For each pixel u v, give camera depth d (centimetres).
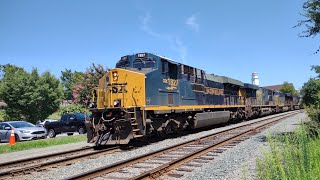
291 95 6034
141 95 1348
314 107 1806
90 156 1118
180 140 1510
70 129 2422
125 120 1270
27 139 2006
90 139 1363
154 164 934
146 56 1498
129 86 1380
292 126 2075
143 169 866
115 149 1277
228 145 1289
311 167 471
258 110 3509
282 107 5047
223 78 2509
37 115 3981
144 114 1326
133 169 868
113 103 1399
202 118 1944
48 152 1331
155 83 1441
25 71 4128
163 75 1524
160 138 1593
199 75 2003
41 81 4053
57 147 1489
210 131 1973
